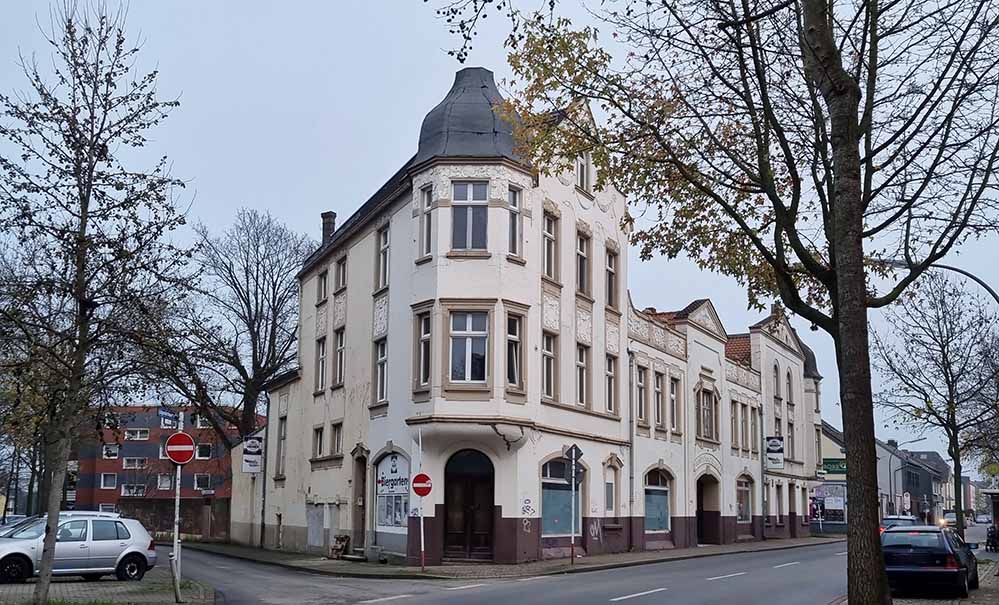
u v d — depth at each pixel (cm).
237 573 2567
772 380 5184
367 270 3158
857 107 1152
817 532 6209
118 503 5812
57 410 1543
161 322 1589
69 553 2138
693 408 4034
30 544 2106
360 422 3077
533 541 2698
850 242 1117
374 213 3080
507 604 1661
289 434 3822
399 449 2755
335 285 3491
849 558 1059
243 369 4662
